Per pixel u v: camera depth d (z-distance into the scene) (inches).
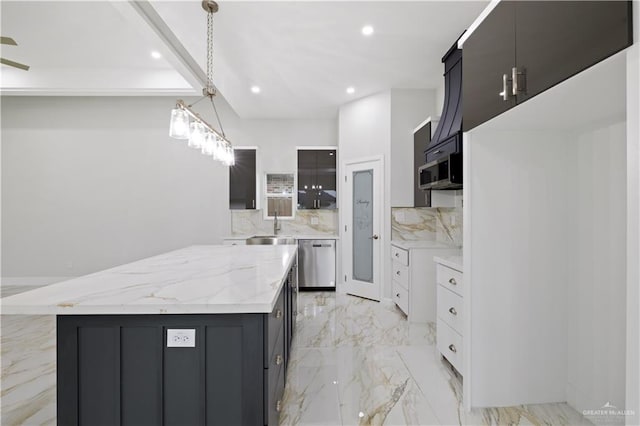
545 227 79.0
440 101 159.9
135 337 53.6
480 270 77.9
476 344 78.3
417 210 166.2
